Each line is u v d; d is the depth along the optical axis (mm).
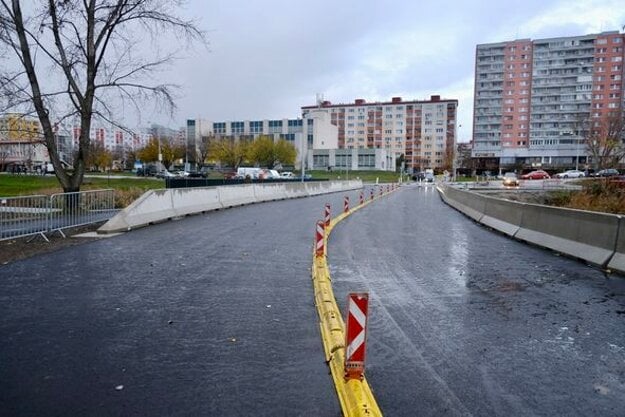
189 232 12953
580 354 4645
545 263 9211
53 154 15836
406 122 142125
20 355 4473
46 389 3793
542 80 117875
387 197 34812
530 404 3650
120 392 3752
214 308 6012
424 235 13289
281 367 4242
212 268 8375
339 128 149375
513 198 27656
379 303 6324
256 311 5902
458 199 23969
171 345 4750
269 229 13750
